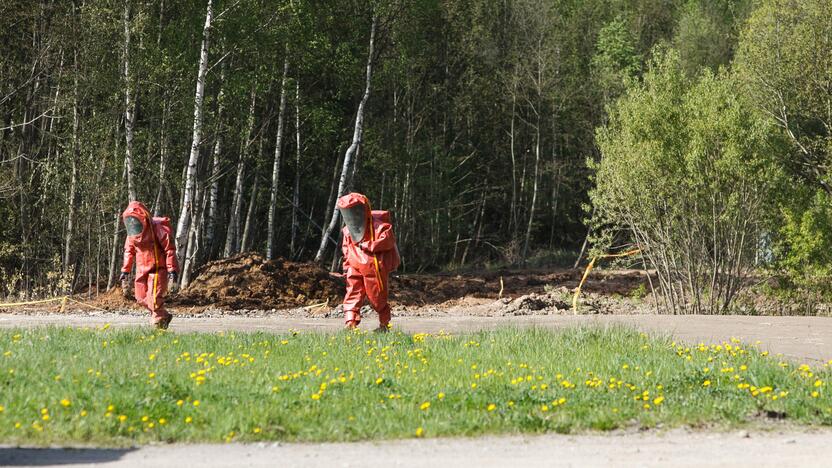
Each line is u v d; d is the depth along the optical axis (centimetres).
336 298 2602
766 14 3691
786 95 3562
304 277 2667
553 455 691
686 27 5384
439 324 1769
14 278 2816
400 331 1403
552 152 5497
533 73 5147
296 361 1081
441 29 4912
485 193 5534
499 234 5656
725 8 5866
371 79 3672
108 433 727
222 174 3375
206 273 2639
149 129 3081
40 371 945
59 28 2972
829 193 3127
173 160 3228
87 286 3011
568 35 5347
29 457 668
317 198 4994
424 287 3114
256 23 2931
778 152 2916
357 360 1090
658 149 2267
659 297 2639
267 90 3266
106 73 2866
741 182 2239
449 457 682
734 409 845
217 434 730
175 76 2944
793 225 2350
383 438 744
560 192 5566
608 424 787
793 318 1867
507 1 5312
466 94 5125
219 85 3116
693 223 2288
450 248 5412
